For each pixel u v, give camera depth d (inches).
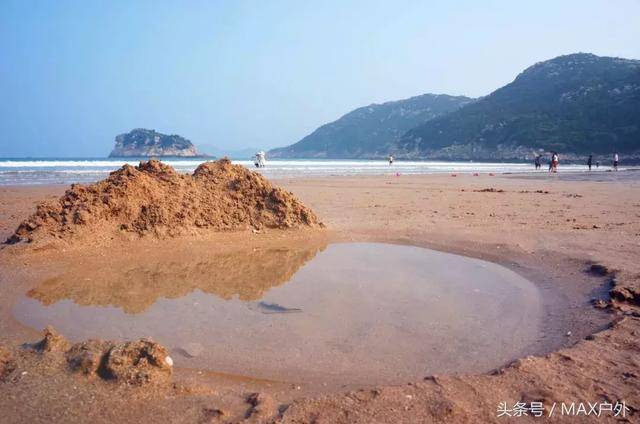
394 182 1071.0
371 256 312.0
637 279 230.2
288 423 112.0
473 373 145.2
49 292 223.9
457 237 362.6
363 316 196.1
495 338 174.4
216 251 319.0
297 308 205.6
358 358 155.6
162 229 341.4
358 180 1124.5
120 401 120.0
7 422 110.0
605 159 3737.7
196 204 368.5
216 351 159.0
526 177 1409.9
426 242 352.2
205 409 118.0
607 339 165.3
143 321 188.1
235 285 242.1
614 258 277.7
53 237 297.9
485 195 745.0
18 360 140.8
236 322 187.9
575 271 261.7
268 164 2064.5
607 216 480.1
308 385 137.1
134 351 137.3
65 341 150.0
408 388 130.3
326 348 163.2
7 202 545.0
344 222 438.6
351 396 125.5
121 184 340.8
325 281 249.9
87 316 193.0
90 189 334.6
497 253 313.0
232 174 406.0
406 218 466.3
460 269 279.3
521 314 201.2
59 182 882.1
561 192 816.9
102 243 312.3
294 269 275.9
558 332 179.8
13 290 222.1
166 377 133.1
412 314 199.3
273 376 142.4
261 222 386.3
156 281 247.3
